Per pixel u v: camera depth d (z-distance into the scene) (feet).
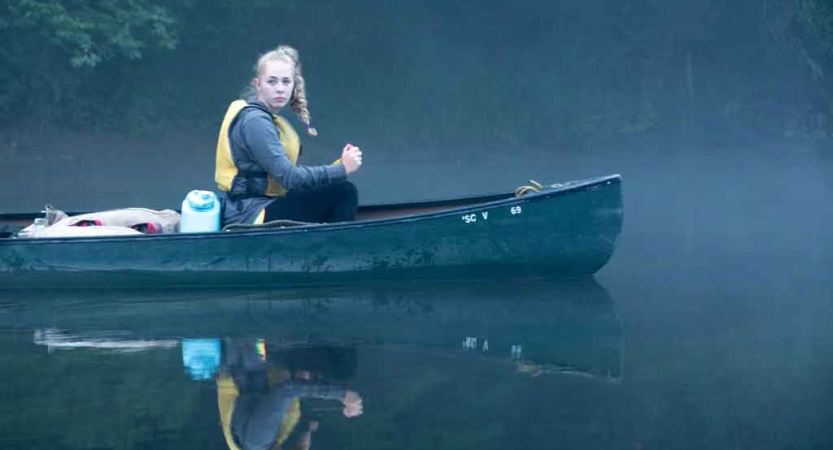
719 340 36.45
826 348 34.76
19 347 35.86
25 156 188.34
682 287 48.85
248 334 38.09
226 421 26.17
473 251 51.93
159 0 214.69
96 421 26.27
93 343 36.55
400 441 24.48
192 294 48.78
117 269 50.37
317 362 33.01
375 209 62.80
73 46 200.75
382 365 32.58
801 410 27.14
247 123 50.31
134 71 215.72
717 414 26.89
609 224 52.54
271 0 232.32
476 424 25.81
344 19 245.04
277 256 50.60
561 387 29.76
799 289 47.44
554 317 41.37
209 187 128.77
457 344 35.81
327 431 25.26
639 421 26.14
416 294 48.03
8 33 195.11
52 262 50.47
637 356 33.73
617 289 48.60
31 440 24.71
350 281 51.65
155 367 32.42
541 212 52.29
